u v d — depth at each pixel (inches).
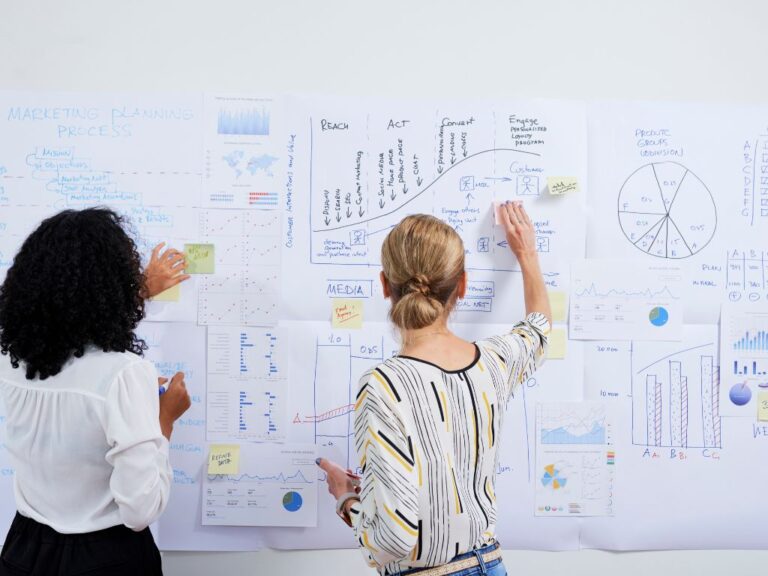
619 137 58.7
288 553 58.4
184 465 57.4
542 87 59.1
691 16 59.6
